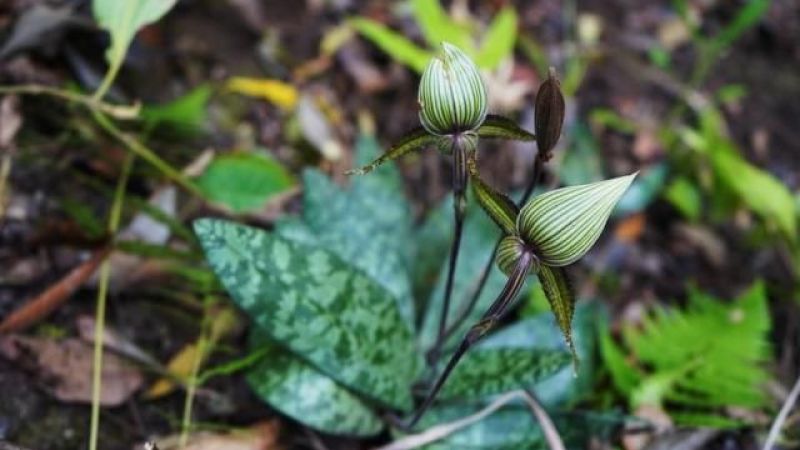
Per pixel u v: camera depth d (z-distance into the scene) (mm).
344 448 484
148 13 506
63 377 470
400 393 465
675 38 791
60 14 556
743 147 731
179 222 549
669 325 552
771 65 795
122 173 556
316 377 455
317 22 708
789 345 605
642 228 663
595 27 773
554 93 350
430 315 512
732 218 681
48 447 452
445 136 360
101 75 588
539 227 323
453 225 552
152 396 481
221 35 667
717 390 520
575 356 331
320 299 440
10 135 543
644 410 515
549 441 451
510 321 558
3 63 563
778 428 485
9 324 472
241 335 514
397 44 642
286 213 581
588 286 614
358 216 523
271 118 640
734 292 637
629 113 728
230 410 485
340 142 646
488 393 455
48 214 529
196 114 576
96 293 509
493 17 758
